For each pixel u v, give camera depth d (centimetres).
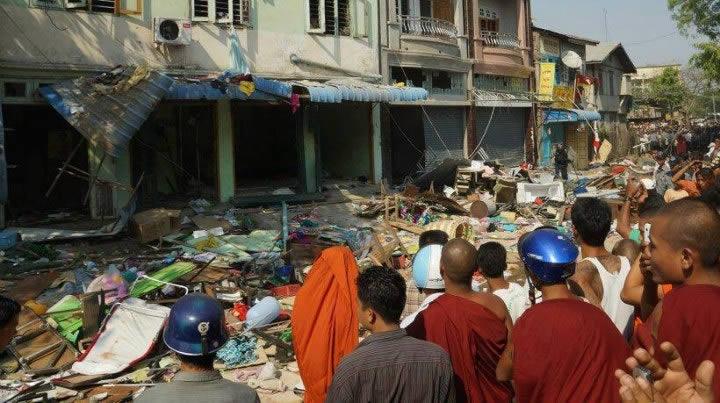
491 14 2572
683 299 242
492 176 1909
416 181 1930
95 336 739
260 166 2162
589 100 3378
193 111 1730
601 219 446
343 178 2009
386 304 330
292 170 2195
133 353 724
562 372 290
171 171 1678
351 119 2009
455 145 2331
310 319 451
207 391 300
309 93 1539
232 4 1623
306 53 1780
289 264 1077
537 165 2752
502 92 2573
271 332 791
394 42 2025
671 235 262
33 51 1346
